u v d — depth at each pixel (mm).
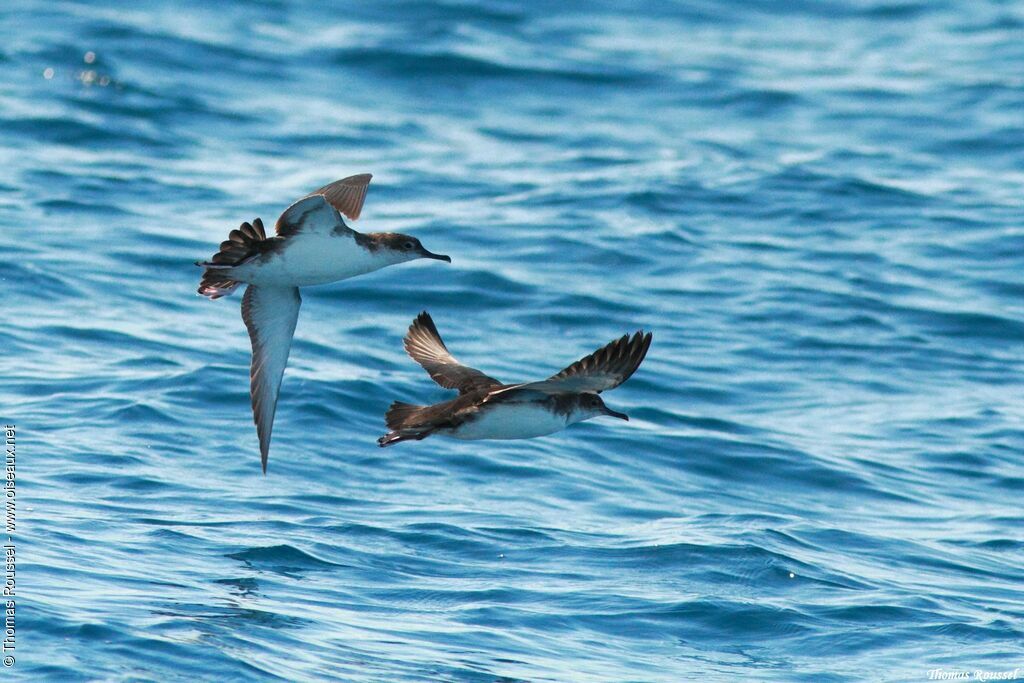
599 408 11367
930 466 17016
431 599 12500
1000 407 18812
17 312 19344
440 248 23078
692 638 12219
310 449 15852
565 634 12047
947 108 33219
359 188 11422
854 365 19922
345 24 38281
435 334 12203
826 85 35125
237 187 25906
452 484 15328
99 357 18109
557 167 28312
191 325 19703
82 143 27719
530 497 15172
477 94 33875
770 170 28141
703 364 19562
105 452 15117
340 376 17859
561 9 41406
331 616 11852
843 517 15484
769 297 21875
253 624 11383
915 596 13297
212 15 37844
